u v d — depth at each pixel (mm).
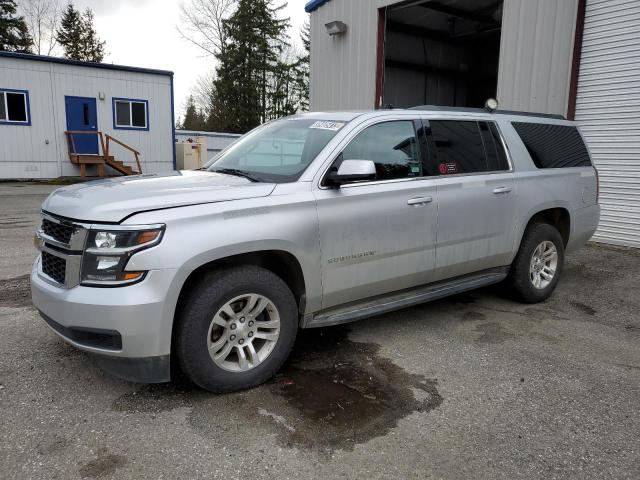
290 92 48250
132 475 2428
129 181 3561
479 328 4484
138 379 2943
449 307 5066
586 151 5660
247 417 2955
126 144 21234
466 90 18375
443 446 2711
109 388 3260
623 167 8125
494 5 13594
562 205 5207
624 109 8000
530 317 4797
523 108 9344
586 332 4434
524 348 4055
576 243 5539
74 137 19922
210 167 4234
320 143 3754
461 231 4348
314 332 4332
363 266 3754
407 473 2484
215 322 3078
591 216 5590
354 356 3842
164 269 2834
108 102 20531
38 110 19062
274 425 2873
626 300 5375
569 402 3207
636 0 7691
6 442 2662
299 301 3543
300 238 3359
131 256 2797
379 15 11844
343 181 3559
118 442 2688
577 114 8617
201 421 2904
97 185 3447
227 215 3086
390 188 3867
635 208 8039
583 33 8391
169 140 22406
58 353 3744
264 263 3549
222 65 44188
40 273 3258
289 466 2520
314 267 3473
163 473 2449
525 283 5016
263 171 3791
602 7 8102
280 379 3443
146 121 21625
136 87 21141
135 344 2828
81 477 2404
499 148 4770
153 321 2830
